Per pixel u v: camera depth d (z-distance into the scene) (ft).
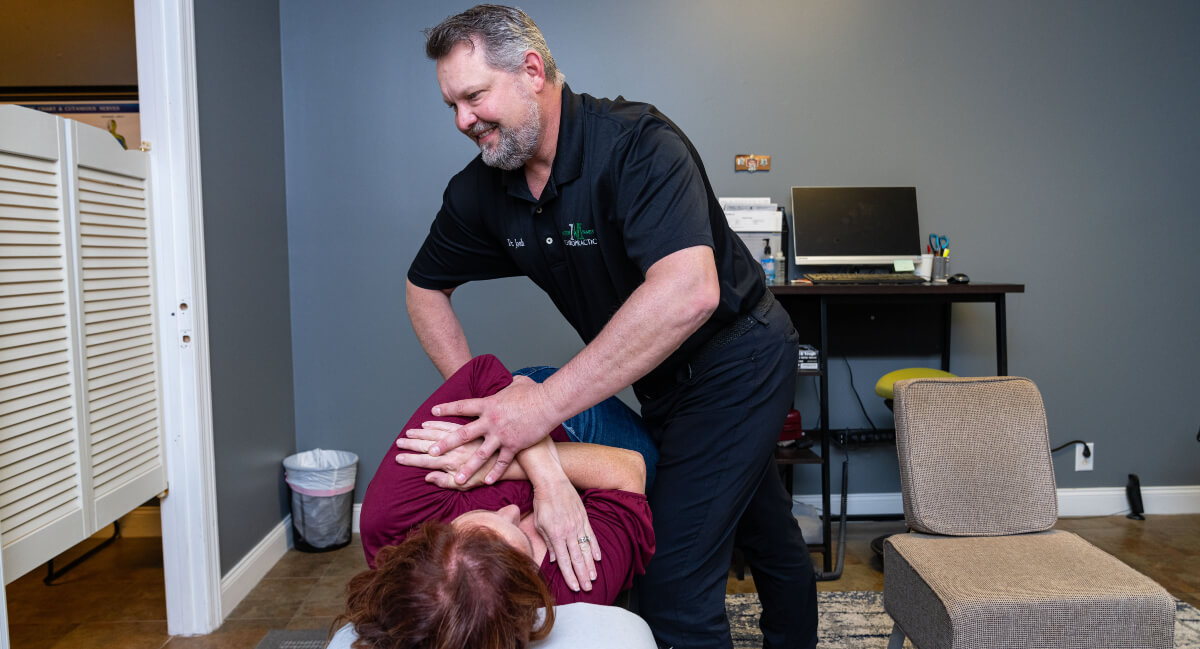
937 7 10.39
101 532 10.34
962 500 5.68
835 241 10.05
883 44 10.39
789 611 5.50
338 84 10.11
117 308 6.70
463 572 2.29
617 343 3.57
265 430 9.29
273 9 9.80
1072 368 10.85
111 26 10.16
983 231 10.62
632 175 4.01
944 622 4.64
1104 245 10.73
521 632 2.33
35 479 5.65
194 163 7.42
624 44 10.25
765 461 4.72
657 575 4.56
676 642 4.57
